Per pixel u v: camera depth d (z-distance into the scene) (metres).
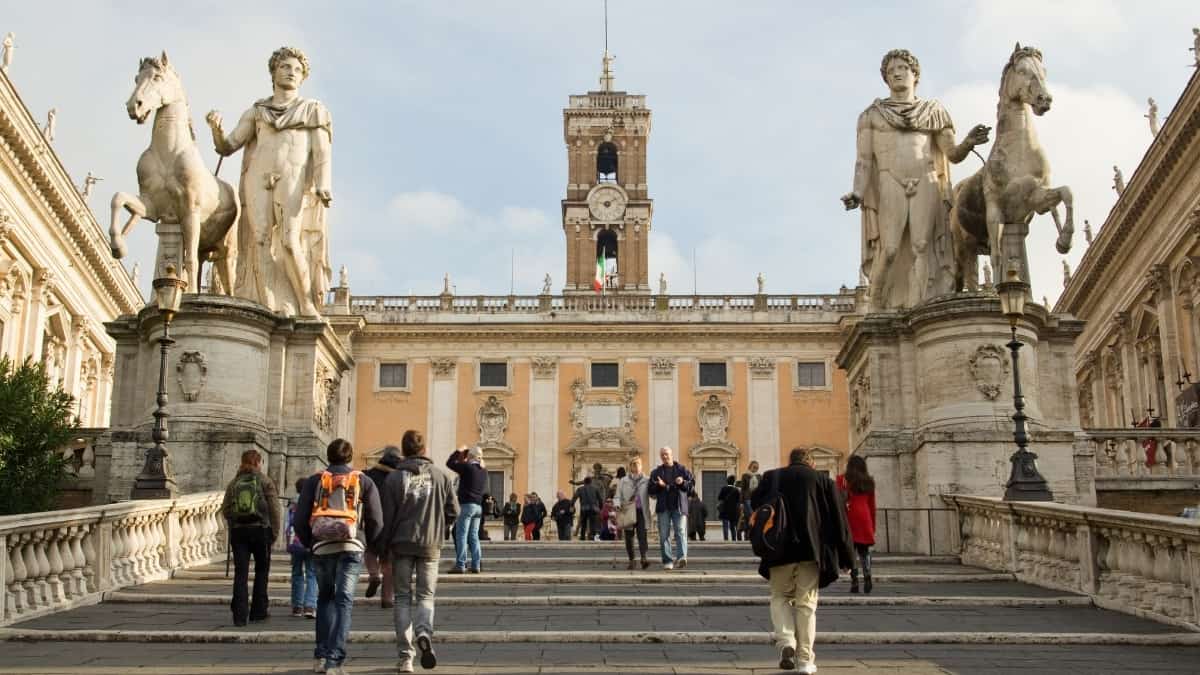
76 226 39.41
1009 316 15.18
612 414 52.50
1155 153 34.53
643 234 66.94
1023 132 18.50
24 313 36.81
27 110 32.75
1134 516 11.45
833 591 13.64
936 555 16.84
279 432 18.28
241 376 17.94
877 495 18.05
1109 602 12.10
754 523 8.69
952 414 17.69
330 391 20.59
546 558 16.69
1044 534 13.99
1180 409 28.66
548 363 52.81
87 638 10.04
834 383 52.66
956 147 19.53
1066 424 18.73
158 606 12.24
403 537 8.62
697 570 15.41
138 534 13.82
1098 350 46.91
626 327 52.75
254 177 19.58
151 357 18.11
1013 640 9.97
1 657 9.16
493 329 52.62
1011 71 18.62
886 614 11.77
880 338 18.84
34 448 17.73
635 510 15.76
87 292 43.78
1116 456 19.58
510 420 52.44
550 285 54.75
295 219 19.45
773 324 52.69
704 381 53.00
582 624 10.83
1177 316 36.22
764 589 13.38
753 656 9.18
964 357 17.81
